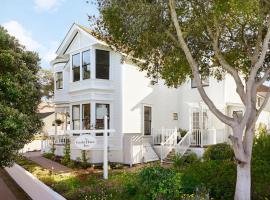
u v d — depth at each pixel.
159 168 9.52
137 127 22.81
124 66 22.00
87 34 21.69
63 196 11.73
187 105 25.75
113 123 21.95
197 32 10.95
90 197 11.08
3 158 10.67
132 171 17.12
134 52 11.59
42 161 22.05
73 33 23.08
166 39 10.88
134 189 10.48
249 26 11.13
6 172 19.95
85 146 14.80
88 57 22.00
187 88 25.92
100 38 11.77
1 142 10.25
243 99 9.45
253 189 9.51
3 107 10.47
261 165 10.20
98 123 21.34
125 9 9.66
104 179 14.30
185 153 21.23
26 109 11.76
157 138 23.66
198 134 22.34
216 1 8.63
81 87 22.03
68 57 25.64
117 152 21.48
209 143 22.17
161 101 25.19
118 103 21.92
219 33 10.46
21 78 11.59
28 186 14.55
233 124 9.09
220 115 9.24
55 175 16.00
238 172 9.10
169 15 10.43
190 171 11.16
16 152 11.04
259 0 8.54
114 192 11.50
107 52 22.09
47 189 12.05
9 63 11.11
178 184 9.18
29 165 19.41
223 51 11.93
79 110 22.48
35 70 12.61
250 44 11.52
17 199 13.90
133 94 22.62
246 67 12.16
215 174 10.45
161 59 11.89
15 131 10.58
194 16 10.54
